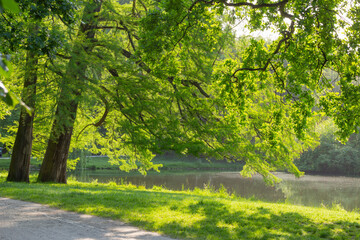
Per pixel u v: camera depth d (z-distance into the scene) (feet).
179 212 31.22
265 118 58.18
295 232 26.99
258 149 59.62
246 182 111.34
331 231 27.89
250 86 41.39
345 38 35.27
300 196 83.76
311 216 34.17
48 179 61.31
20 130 59.31
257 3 37.76
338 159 157.17
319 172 164.14
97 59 52.13
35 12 31.37
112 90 55.72
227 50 57.06
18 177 58.70
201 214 31.04
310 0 32.91
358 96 34.96
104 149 79.92
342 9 35.01
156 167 73.10
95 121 72.69
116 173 133.08
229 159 60.54
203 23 42.09
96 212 29.30
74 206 31.50
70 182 68.13
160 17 38.17
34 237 21.01
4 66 3.08
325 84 37.99
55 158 61.98
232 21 40.91
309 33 33.83
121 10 62.80
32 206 31.30
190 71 54.49
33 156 82.17
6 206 30.83
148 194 46.24
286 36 38.11
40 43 33.45
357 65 36.68
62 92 48.01
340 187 103.19
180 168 170.30
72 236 21.63
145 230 24.21
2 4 2.66
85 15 52.95
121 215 28.27
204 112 56.70
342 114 36.70
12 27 32.71
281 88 40.81
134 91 53.01
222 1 36.94
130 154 74.84
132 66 54.34
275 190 93.71
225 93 41.24
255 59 38.52
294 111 40.75
